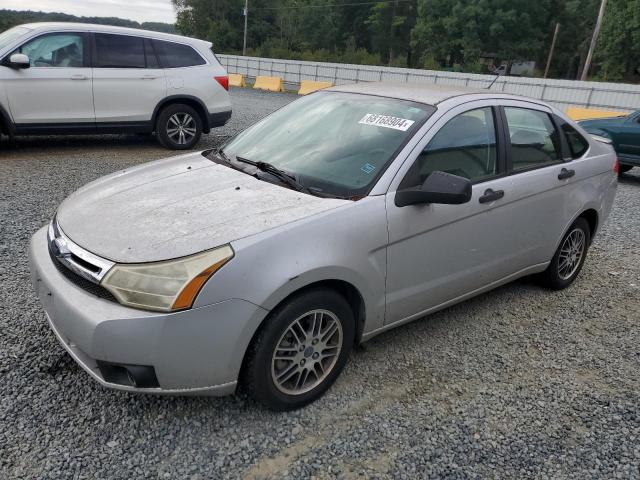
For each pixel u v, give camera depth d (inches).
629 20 1977.1
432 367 130.6
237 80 1152.2
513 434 108.8
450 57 2301.9
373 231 111.6
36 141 374.3
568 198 163.8
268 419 107.9
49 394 110.4
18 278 159.0
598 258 215.0
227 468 95.0
